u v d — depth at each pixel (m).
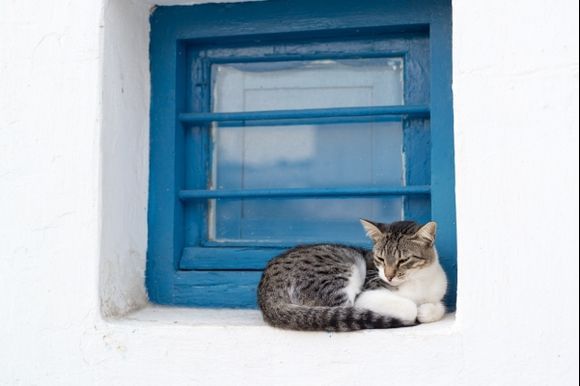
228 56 3.13
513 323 2.34
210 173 3.13
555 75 2.37
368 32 3.01
